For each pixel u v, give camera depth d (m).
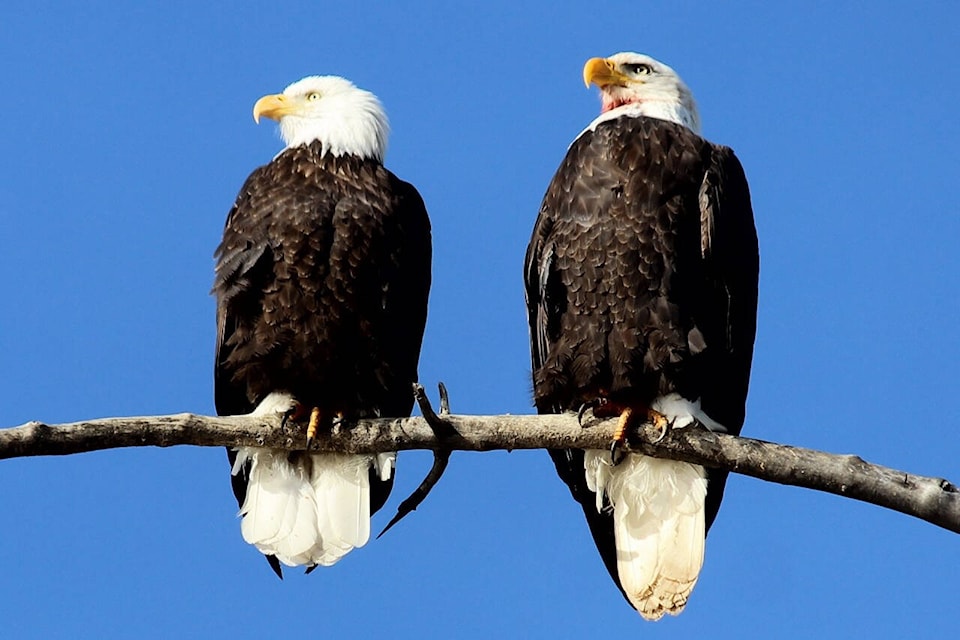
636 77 13.98
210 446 10.63
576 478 12.68
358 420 12.27
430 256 13.61
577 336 12.17
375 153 14.06
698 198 12.36
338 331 12.62
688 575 12.08
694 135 12.70
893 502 10.37
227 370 12.79
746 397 12.84
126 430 10.12
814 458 10.61
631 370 12.02
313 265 12.64
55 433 9.80
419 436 11.04
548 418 11.04
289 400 12.59
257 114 14.39
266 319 12.59
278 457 12.53
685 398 12.08
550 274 12.36
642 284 12.09
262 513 12.45
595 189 12.31
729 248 12.39
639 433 11.77
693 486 12.22
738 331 12.45
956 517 10.23
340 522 12.41
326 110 14.14
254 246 12.67
